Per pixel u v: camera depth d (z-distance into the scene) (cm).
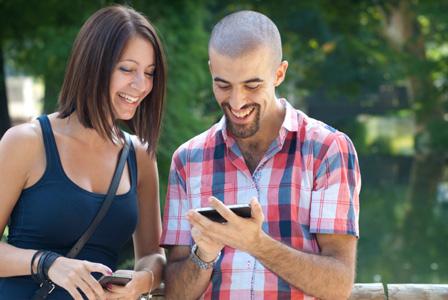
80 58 299
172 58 1149
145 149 324
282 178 298
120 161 311
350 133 2923
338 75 2338
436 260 1132
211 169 307
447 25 2245
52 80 1252
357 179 301
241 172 302
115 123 310
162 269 318
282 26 1767
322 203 293
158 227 332
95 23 300
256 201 261
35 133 297
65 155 299
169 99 1110
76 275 277
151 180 328
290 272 277
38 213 292
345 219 292
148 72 306
